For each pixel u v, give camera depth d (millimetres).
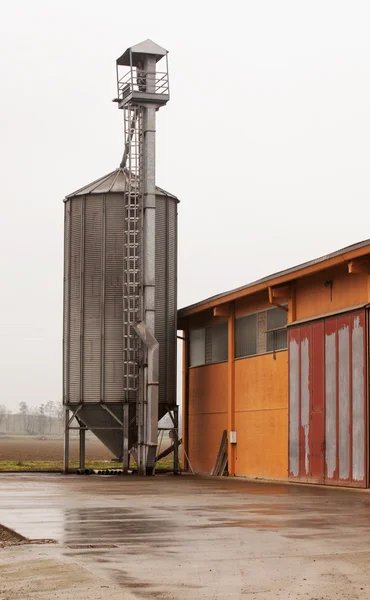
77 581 10758
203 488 29719
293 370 34625
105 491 27719
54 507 21219
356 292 31188
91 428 43844
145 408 41719
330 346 31844
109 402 42438
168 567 11898
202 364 45750
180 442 48250
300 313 35188
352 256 29734
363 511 20266
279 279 35031
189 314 45438
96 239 43062
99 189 43281
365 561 12438
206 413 44719
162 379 43594
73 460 75562
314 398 32875
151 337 41562
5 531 16578
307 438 33281
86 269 43188
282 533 15711
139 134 42938
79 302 43219
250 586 10562
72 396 43250
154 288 42531
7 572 11547
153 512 19891
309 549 13625
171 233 44469
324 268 31672
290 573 11453
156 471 46312
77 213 43625
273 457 36844
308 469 33062
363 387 29578
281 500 23812
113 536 15273
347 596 9977
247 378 39812
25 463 65188
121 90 44000
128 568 11805
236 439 40688
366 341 29562
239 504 22328
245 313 40500
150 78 43281
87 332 42969
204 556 12898
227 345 42625
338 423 31094
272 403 37219
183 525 17062
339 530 16203
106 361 42625
